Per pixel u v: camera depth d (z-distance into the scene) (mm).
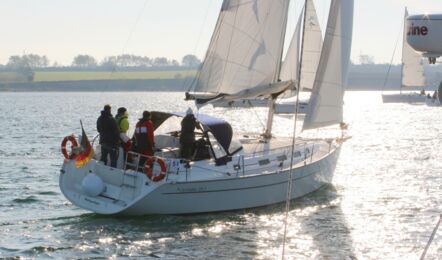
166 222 25375
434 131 86625
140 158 25859
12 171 42062
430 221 27000
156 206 25234
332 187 34219
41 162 47438
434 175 40938
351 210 28828
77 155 25812
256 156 28375
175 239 23453
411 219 27391
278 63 30703
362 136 78000
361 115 134750
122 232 24250
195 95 29703
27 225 25609
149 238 23531
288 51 49781
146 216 25594
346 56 30984
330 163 32812
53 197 32000
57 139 69500
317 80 30297
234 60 30109
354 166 46125
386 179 39062
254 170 27625
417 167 45406
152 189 24828
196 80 30250
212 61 30062
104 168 25688
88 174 25609
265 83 30469
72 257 21438
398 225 26281
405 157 52625
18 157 50906
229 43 30016
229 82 30125
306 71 50906
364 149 60406
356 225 26094
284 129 94938
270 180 27625
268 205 28062
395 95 141500
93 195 25594
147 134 25844
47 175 40188
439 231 25234
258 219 26453
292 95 31844
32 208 29219
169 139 28141
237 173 26984
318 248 22734
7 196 32312
